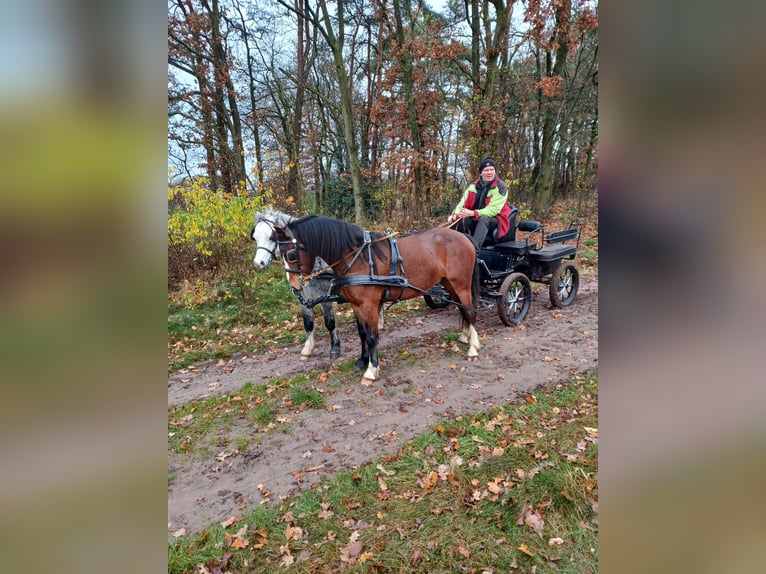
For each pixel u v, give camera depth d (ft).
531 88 42.57
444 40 35.29
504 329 18.08
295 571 7.34
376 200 43.21
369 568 7.26
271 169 31.58
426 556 7.41
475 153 36.73
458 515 8.21
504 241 18.51
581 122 45.75
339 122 49.98
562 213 44.06
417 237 14.64
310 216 13.07
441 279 15.29
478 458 9.82
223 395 13.78
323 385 14.01
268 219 12.91
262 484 9.59
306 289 15.23
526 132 51.13
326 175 48.29
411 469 9.69
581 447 9.80
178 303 21.35
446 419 11.62
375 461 10.06
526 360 15.06
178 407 13.17
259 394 13.69
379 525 8.17
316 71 48.80
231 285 22.22
